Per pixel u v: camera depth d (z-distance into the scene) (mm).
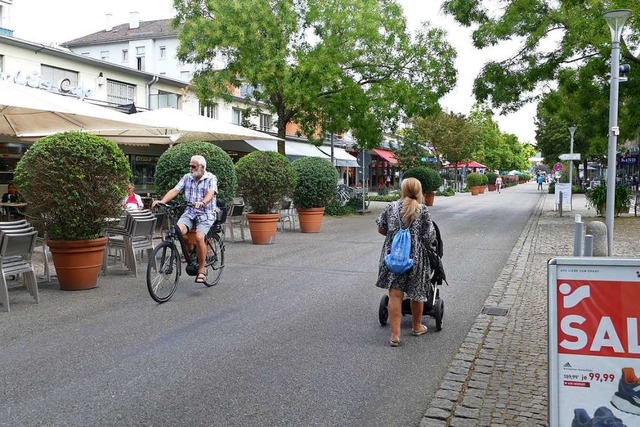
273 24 21250
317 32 23031
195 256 8391
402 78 24359
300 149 33000
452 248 13875
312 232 17281
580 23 17906
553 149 54656
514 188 77250
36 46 23625
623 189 22828
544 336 6410
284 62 21312
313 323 6906
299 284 9219
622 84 18906
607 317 3078
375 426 4199
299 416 4336
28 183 7996
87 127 12727
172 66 52344
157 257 7750
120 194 8391
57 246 8258
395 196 39875
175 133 16328
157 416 4285
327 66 21750
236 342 6105
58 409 4375
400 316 6090
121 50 53938
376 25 23000
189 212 8242
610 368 3074
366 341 6219
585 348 3105
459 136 46781
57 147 7980
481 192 53469
